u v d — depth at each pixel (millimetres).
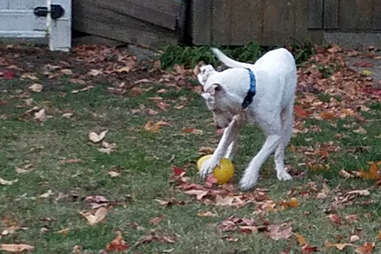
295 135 9414
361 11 13898
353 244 6395
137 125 9703
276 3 13555
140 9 13508
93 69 12172
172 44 13617
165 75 12070
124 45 13641
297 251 6258
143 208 7094
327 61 12898
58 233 6516
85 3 13539
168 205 7152
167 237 6461
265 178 7953
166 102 10734
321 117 10234
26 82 11258
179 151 8758
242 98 7195
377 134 9609
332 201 7324
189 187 7586
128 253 6191
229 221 6742
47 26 13523
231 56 13031
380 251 6281
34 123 9562
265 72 7422
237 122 7609
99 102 10547
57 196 7348
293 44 13594
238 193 7504
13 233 6508
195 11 13445
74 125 9578
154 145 8961
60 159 8383
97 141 8992
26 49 13164
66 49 13266
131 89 11242
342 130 9742
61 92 10922
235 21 13516
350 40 13938
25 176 7816
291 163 8469
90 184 7668
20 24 13516
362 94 11352
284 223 6770
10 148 8664
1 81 11227
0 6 13430
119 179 7828
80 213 6938
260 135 9305
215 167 7695
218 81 7082
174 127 9688
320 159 8617
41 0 13492
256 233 6562
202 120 10008
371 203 7270
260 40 13602
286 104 7801
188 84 11609
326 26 13789
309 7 13641
